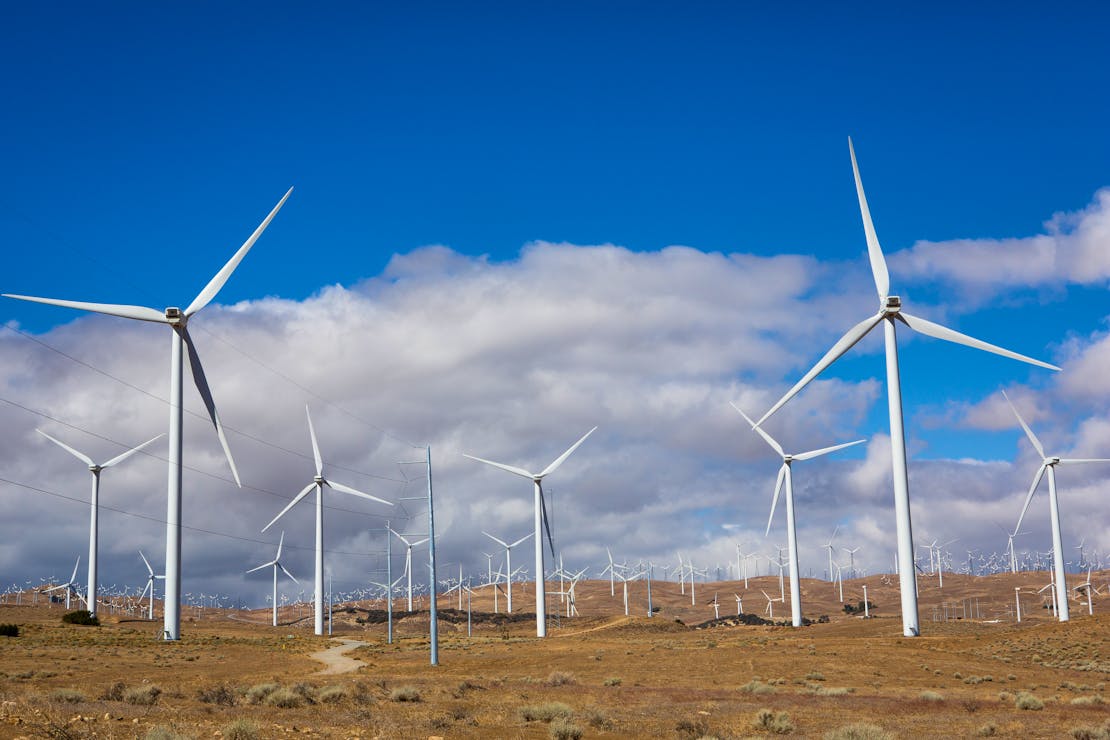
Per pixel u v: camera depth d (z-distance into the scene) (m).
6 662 75.25
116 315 92.38
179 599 100.69
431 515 80.50
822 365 99.50
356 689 48.59
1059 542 129.50
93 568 151.00
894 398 97.62
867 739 32.59
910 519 98.88
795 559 151.62
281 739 27.81
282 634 148.62
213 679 67.38
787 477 152.25
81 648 93.81
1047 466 131.25
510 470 150.00
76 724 27.52
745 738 34.28
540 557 150.25
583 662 84.69
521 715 38.22
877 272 97.06
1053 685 72.44
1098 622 102.38
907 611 99.62
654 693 58.06
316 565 154.88
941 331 94.00
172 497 97.94
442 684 60.94
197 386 95.31
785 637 137.25
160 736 24.92
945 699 57.78
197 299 95.38
